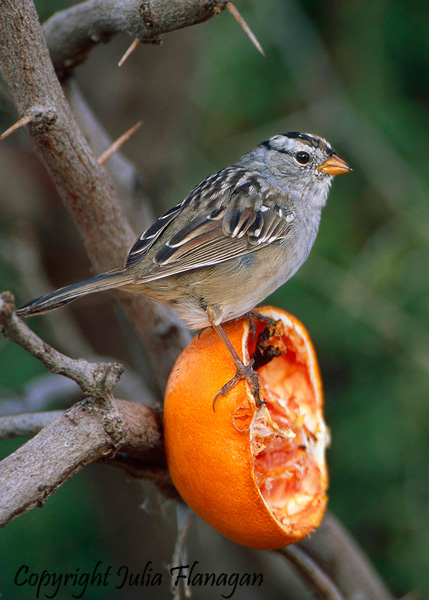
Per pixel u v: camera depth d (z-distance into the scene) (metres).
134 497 8.65
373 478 10.35
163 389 6.10
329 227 11.50
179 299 5.82
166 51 8.44
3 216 8.41
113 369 4.28
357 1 12.09
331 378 11.16
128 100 8.56
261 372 5.48
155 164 8.86
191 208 6.16
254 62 11.77
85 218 5.47
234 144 11.56
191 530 8.56
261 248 6.10
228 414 4.40
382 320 10.41
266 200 6.40
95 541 9.91
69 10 5.68
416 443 10.23
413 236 11.10
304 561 6.22
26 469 4.11
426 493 10.05
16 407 7.67
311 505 4.98
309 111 11.68
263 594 9.25
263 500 4.39
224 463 4.37
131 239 5.64
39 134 4.98
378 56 12.12
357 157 11.66
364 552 10.21
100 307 8.70
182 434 4.51
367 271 10.80
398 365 10.68
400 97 12.34
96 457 4.32
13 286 9.18
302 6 12.43
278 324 5.23
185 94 8.94
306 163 7.00
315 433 5.24
